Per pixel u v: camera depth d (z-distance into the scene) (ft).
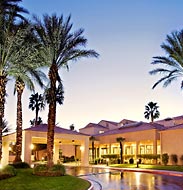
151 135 133.80
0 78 64.23
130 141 144.36
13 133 110.42
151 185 59.93
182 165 108.99
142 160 135.95
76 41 73.31
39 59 71.05
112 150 161.79
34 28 70.64
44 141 132.05
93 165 134.62
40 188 50.24
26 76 76.74
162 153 123.03
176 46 93.45
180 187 56.54
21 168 80.02
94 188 56.24
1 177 58.08
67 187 51.47
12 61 65.16
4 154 110.73
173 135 119.65
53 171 64.95
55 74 72.33
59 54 73.00
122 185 60.59
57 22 72.28
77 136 126.31
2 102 63.36
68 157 170.81
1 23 63.41
